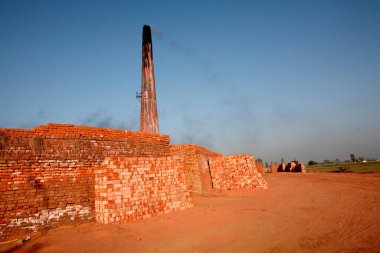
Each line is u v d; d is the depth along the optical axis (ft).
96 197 33.45
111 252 23.40
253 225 29.99
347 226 27.07
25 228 27.58
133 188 34.83
